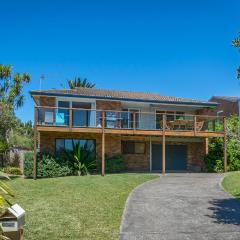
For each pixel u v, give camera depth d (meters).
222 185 20.06
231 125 32.69
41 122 26.00
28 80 42.78
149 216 12.92
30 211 13.12
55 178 23.17
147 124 30.98
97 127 25.91
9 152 34.47
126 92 34.75
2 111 29.42
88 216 12.50
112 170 27.73
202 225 11.83
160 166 30.83
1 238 5.22
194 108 31.97
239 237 10.59
